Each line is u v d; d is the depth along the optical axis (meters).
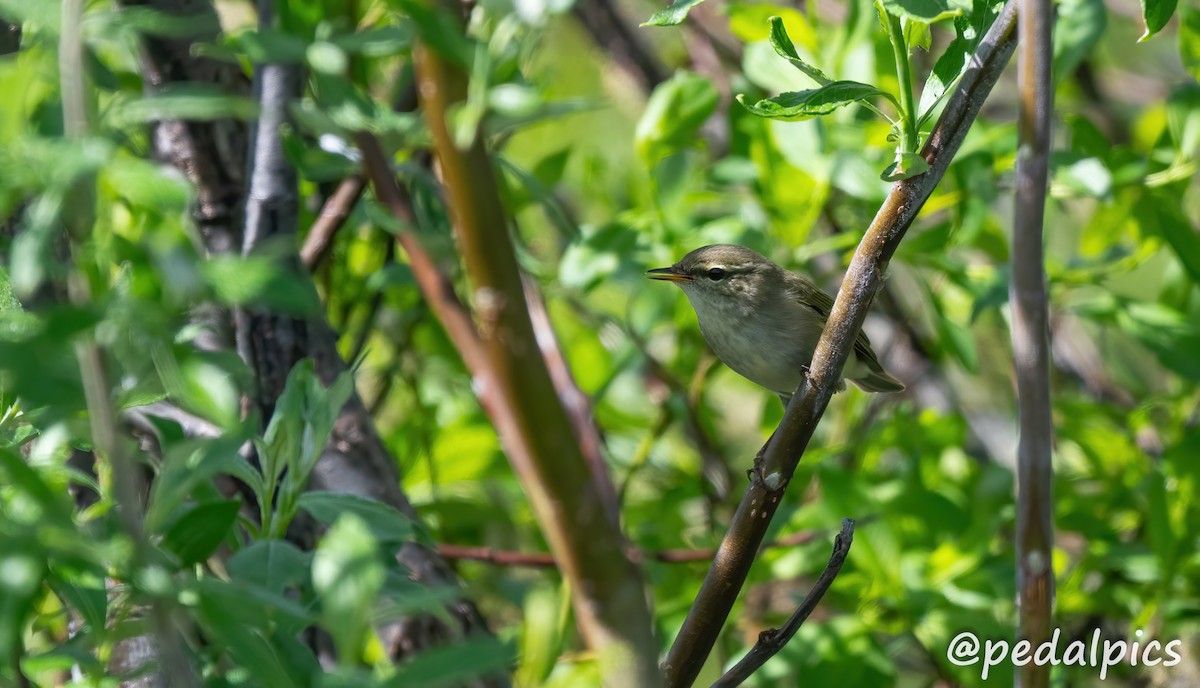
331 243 10.23
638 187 13.77
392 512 6.37
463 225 3.06
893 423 12.26
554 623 7.21
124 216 7.90
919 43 6.13
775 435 5.93
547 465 3.14
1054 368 14.86
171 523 5.89
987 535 10.93
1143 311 11.40
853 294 5.85
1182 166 11.04
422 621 8.05
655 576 11.99
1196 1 16.17
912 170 5.42
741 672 6.16
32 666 5.06
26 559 3.94
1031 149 5.28
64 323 3.55
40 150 3.48
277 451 6.52
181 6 9.12
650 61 16.14
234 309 9.08
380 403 12.95
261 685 5.17
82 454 7.00
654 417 14.10
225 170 9.45
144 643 6.02
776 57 11.31
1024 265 5.34
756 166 11.90
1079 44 10.75
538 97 3.86
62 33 3.72
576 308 13.95
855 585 10.48
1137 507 11.64
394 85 10.65
